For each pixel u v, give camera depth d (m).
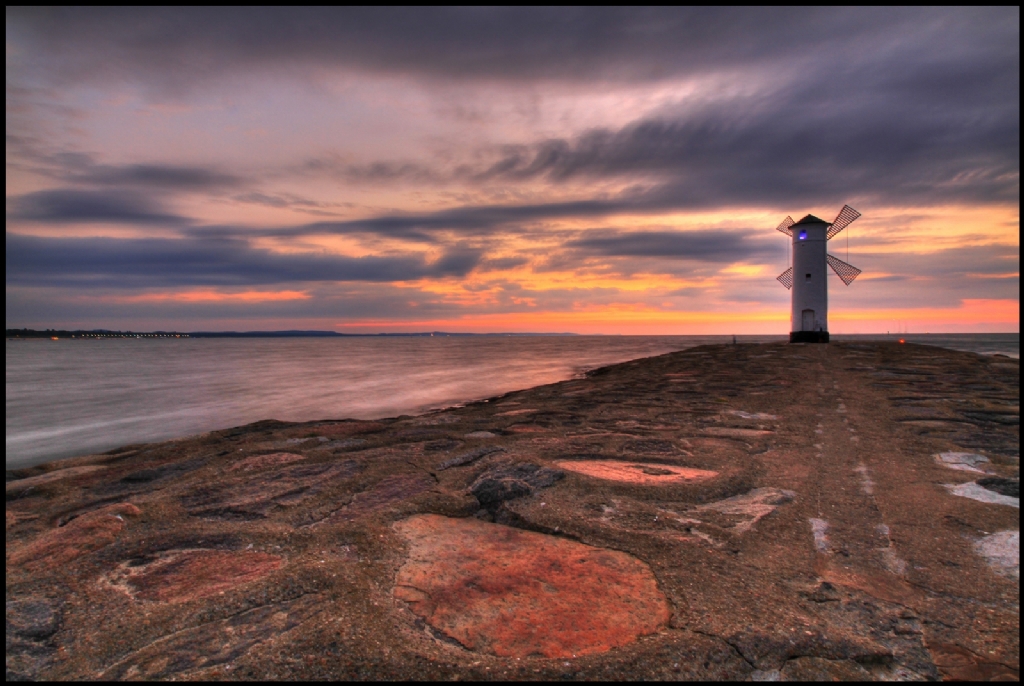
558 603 3.69
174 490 6.30
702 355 26.22
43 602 3.83
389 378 33.00
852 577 4.06
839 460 7.25
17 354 84.19
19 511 6.18
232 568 4.27
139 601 3.80
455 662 3.07
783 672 3.00
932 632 3.38
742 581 3.98
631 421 10.34
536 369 40.47
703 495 5.82
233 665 3.05
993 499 5.66
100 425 17.02
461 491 6.00
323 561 4.34
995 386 13.76
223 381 31.89
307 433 9.69
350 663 3.06
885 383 14.59
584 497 5.73
